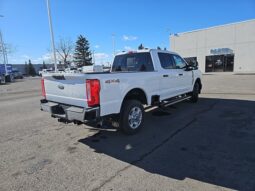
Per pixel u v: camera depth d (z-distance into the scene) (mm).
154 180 3270
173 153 4199
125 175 3434
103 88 4434
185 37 37438
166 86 6660
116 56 7043
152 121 6371
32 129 6039
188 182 3191
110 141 4938
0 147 4727
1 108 9609
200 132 5328
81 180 3312
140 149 4449
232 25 31594
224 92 11891
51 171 3613
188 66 8055
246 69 30969
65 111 4562
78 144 4809
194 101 8906
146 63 6363
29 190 3092
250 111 7246
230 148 4344
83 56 73688
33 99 12430
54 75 4809
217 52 33656
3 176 3498
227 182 3166
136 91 5484
